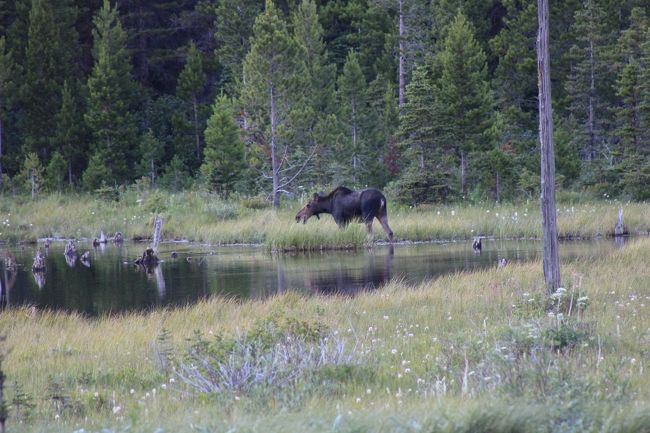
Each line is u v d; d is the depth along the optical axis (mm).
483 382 19016
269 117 98562
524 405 14992
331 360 22438
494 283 39844
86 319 37625
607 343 23938
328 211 72062
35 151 115938
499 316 30922
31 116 117750
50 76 119188
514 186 96500
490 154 96062
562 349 22734
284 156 97500
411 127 92500
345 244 67625
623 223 74500
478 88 101812
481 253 60406
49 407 20625
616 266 43719
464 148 97125
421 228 73750
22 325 35219
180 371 23281
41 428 17969
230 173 101375
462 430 14016
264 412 17312
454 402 16500
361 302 36938
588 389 17516
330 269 53312
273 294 43062
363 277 48594
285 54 94500
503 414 14383
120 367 25781
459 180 99500
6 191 108062
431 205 89188
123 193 104062
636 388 18469
